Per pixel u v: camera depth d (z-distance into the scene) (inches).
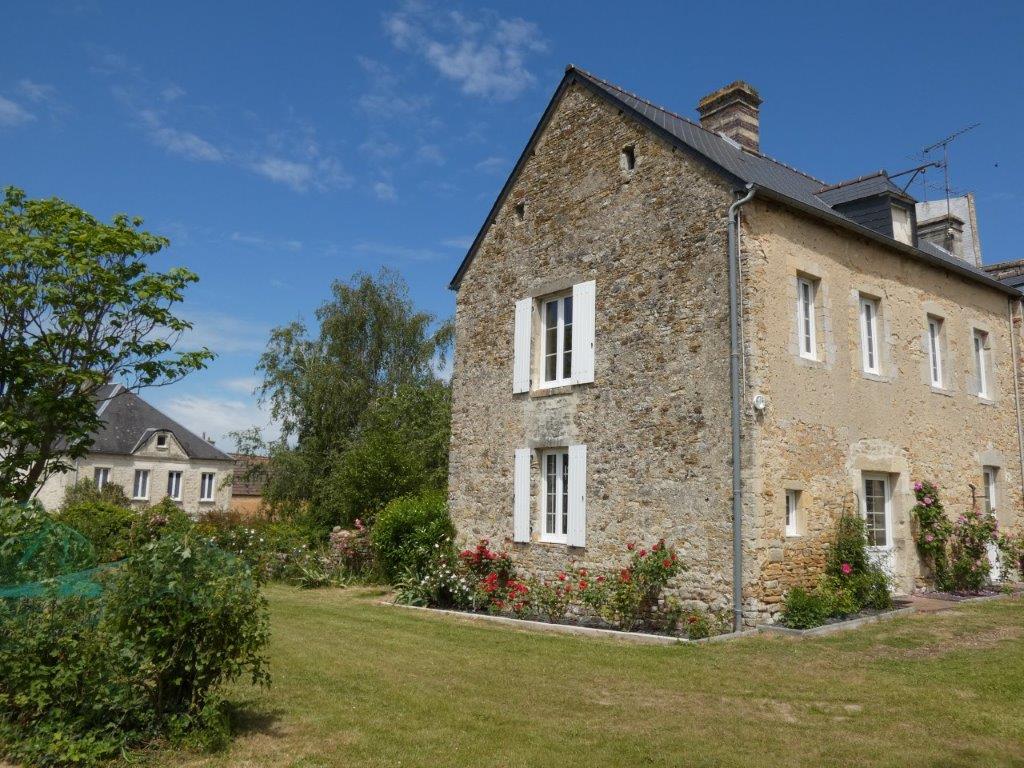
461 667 283.4
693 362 385.7
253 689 238.2
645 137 431.5
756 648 310.7
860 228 426.9
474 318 539.8
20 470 338.3
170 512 701.3
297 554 594.2
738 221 373.1
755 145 550.6
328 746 189.0
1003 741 198.7
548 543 451.5
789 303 388.2
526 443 477.7
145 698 186.4
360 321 1029.8
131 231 343.0
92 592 187.8
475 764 180.5
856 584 374.9
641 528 399.2
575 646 326.6
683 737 202.8
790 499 376.2
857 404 416.5
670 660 295.7
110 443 1347.2
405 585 483.8
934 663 280.4
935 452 470.6
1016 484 538.3
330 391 965.8
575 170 477.1
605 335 436.5
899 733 205.9
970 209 688.4
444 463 850.1
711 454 370.9
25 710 176.7
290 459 927.7
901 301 464.8
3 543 188.2
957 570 453.4
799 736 203.8
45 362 319.0
